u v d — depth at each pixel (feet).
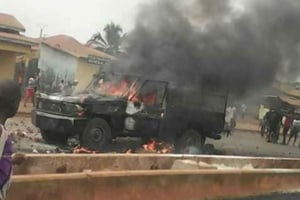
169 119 41.16
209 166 25.43
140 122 40.27
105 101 38.58
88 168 22.85
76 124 37.14
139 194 19.83
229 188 23.58
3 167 8.07
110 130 39.24
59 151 35.17
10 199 15.43
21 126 47.88
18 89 8.61
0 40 83.87
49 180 16.67
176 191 21.29
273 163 30.96
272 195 25.38
